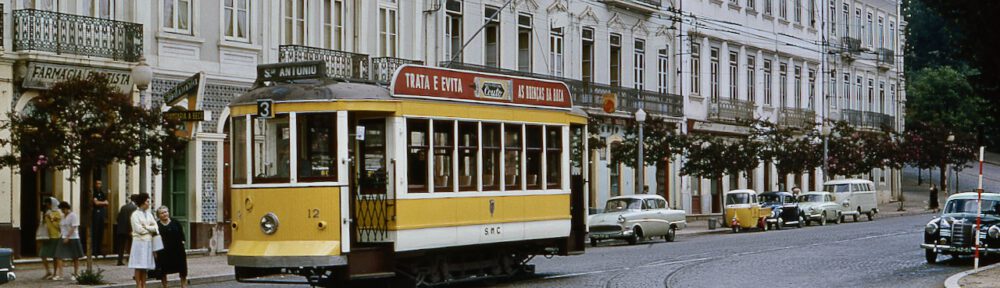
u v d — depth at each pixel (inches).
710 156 1841.8
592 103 1845.5
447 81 814.5
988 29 948.0
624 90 1930.4
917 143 2765.7
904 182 3595.0
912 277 954.1
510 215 868.6
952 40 998.4
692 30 2161.7
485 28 1695.4
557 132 927.7
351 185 773.3
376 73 1466.5
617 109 1902.1
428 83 796.6
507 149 868.0
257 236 761.6
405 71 779.4
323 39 1419.8
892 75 3149.6
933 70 3946.9
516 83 880.9
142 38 1185.4
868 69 2979.8
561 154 930.7
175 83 1233.4
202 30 1269.7
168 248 829.8
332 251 742.5
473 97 834.8
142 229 818.2
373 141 776.9
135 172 1194.0
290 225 753.6
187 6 1256.2
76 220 952.9
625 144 1731.1
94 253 1122.0
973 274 903.1
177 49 1237.1
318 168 754.2
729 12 2314.2
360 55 1440.7
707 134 1894.7
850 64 2869.1
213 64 1280.8
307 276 767.7
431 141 797.9
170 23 1235.2
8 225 1080.2
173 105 1050.7
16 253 1088.8
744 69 2369.6
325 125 755.4
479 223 836.6
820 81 2716.5
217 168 1282.0
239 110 773.9
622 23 1984.5
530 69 1765.5
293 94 759.7
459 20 1643.7
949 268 1040.2
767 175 2479.1
